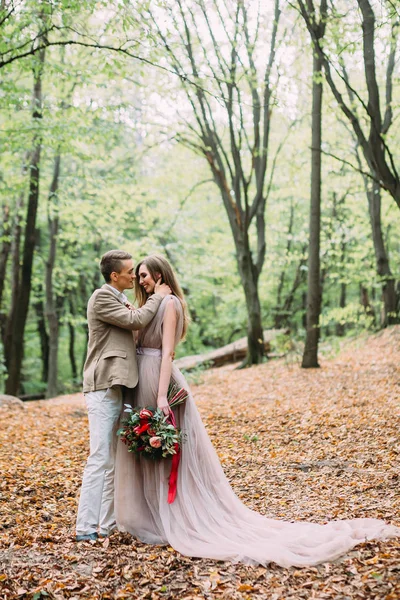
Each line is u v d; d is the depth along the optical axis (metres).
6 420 9.59
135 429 4.05
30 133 10.88
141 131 14.15
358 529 3.83
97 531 4.16
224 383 12.84
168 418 4.19
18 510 4.86
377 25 9.21
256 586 3.28
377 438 6.84
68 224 18.44
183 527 3.98
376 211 15.69
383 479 5.24
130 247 17.42
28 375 25.98
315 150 11.55
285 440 7.29
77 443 7.81
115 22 8.05
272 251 21.59
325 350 14.09
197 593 3.25
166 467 4.20
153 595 3.24
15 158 12.34
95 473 4.18
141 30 7.71
